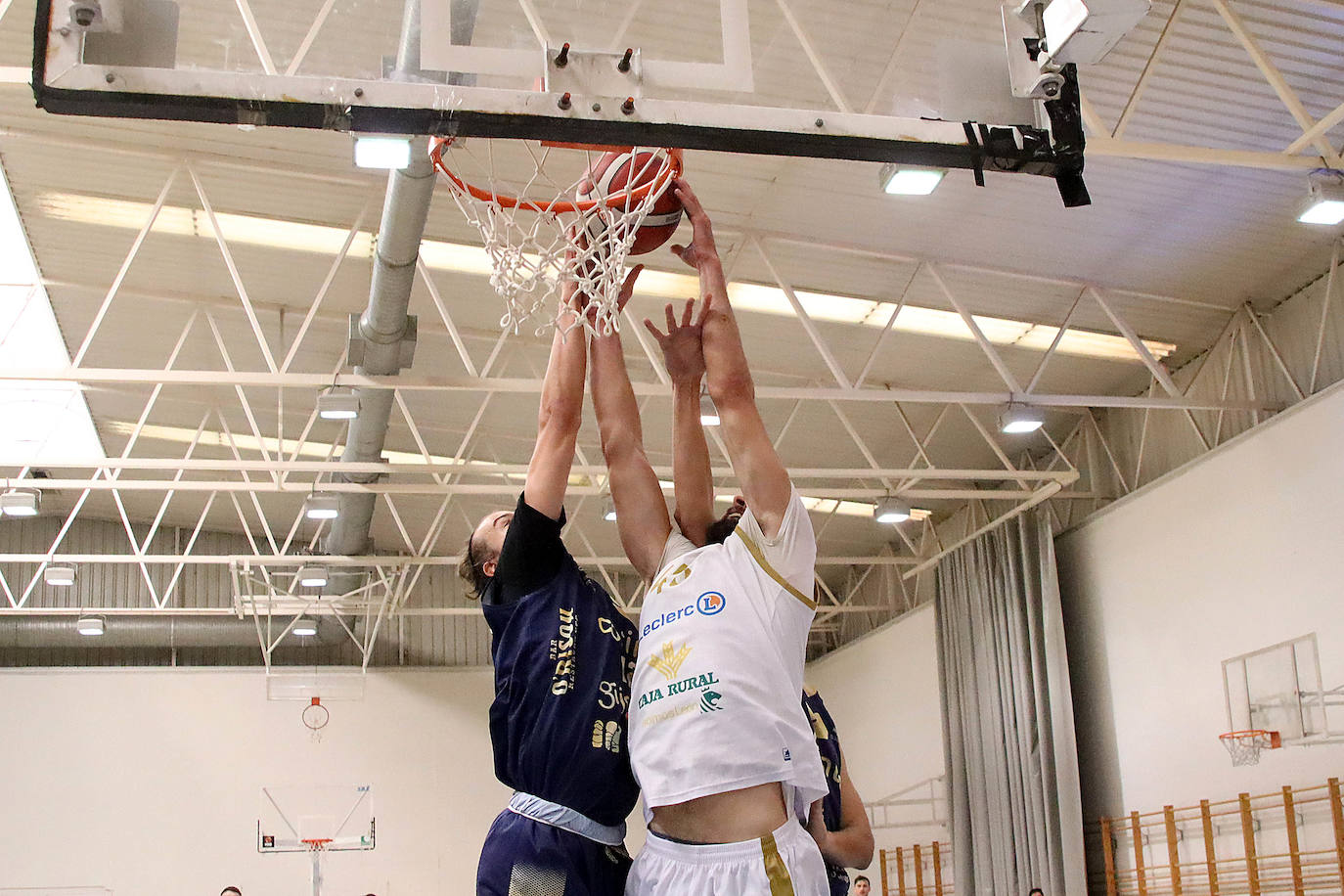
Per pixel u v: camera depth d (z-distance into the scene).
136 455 21.92
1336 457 13.27
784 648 2.48
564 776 2.59
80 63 3.67
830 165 12.10
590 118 4.02
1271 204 12.60
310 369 18.22
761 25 9.69
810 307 15.25
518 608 2.73
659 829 2.45
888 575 24.30
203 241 14.93
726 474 18.72
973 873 19.36
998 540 19.30
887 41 9.87
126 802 23.17
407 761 24.41
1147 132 11.52
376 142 7.55
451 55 3.99
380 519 24.20
